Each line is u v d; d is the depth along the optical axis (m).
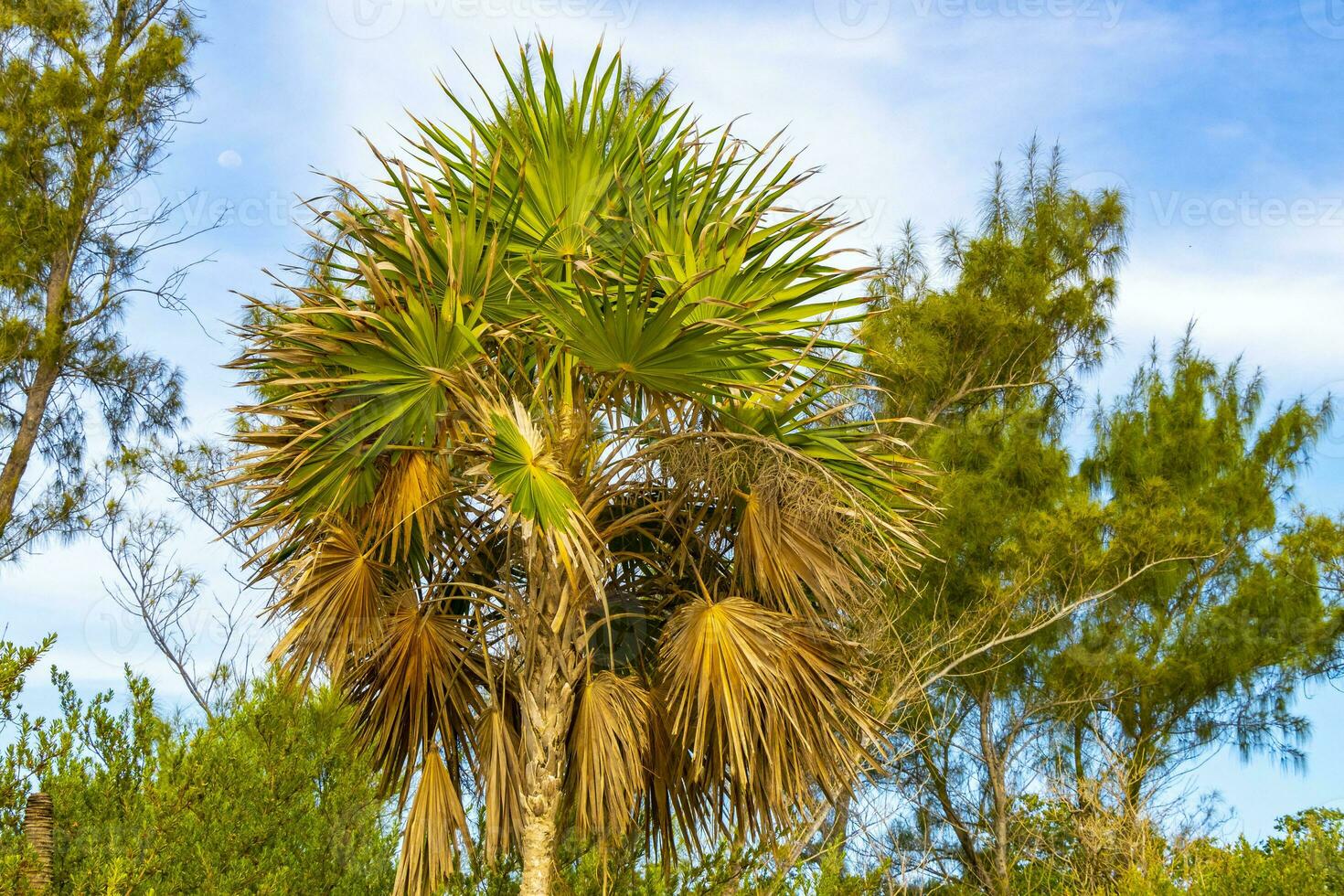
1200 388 13.41
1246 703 11.60
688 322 5.93
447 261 5.73
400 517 5.80
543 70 6.32
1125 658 11.21
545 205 6.39
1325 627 11.43
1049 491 12.12
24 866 5.16
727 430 6.46
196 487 13.01
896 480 6.57
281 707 7.02
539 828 5.60
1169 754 11.53
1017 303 12.91
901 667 10.34
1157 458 12.91
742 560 6.16
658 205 6.48
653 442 6.18
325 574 5.77
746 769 5.66
